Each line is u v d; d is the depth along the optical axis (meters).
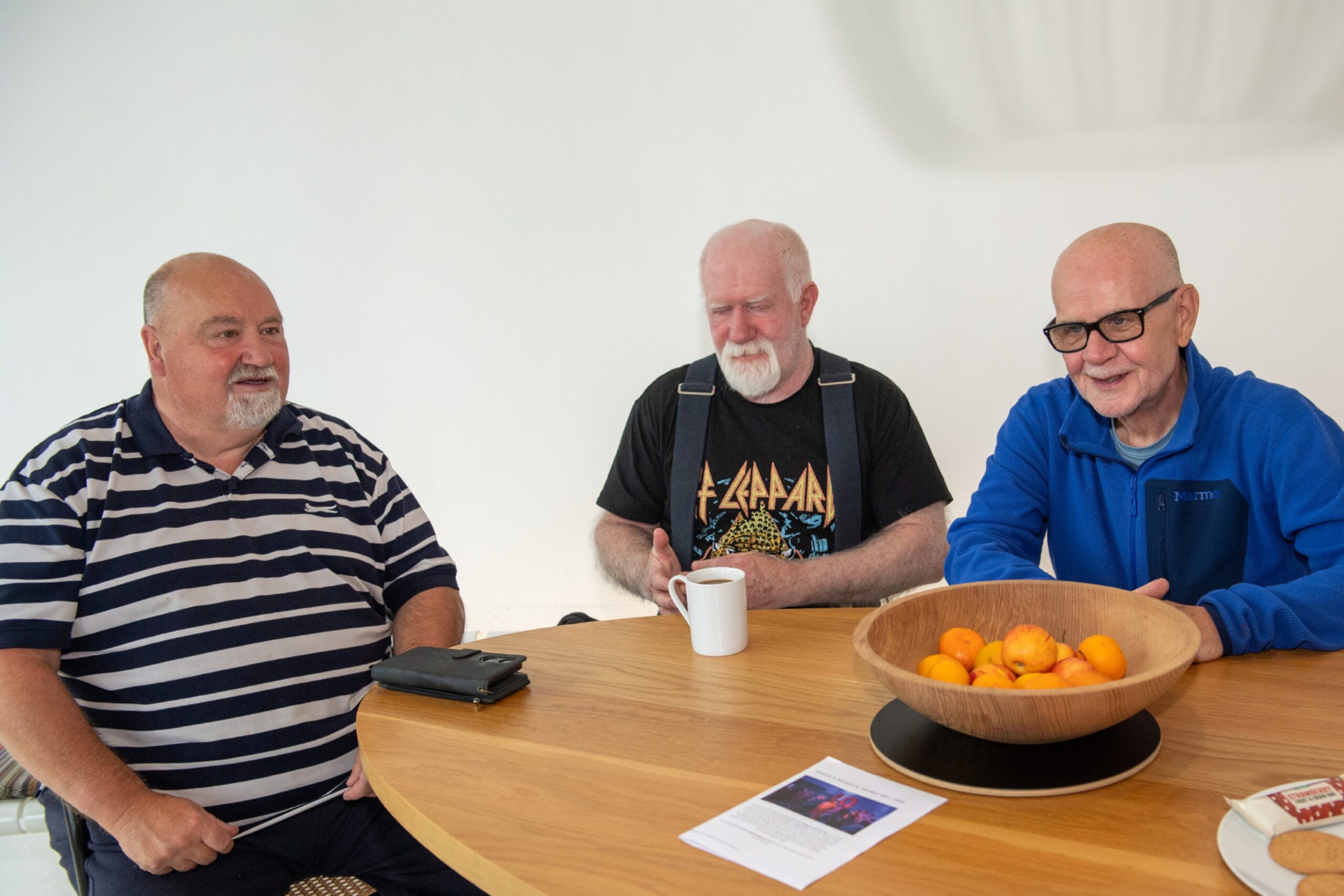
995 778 0.87
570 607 3.08
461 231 2.98
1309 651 1.17
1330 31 2.18
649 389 2.12
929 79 2.51
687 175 2.77
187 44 3.06
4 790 2.22
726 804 0.88
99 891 1.35
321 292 3.11
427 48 2.92
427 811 0.90
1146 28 2.31
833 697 1.13
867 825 0.82
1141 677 0.82
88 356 3.24
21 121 3.17
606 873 0.77
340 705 1.54
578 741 1.05
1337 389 2.31
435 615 1.67
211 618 1.47
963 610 1.12
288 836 1.48
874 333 2.66
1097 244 1.41
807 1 2.58
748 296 1.91
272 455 1.60
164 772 1.42
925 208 2.57
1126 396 1.42
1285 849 0.71
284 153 3.06
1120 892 0.70
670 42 2.72
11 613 1.35
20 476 1.43
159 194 3.14
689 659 1.31
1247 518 1.44
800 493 1.96
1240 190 2.31
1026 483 1.64
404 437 3.13
